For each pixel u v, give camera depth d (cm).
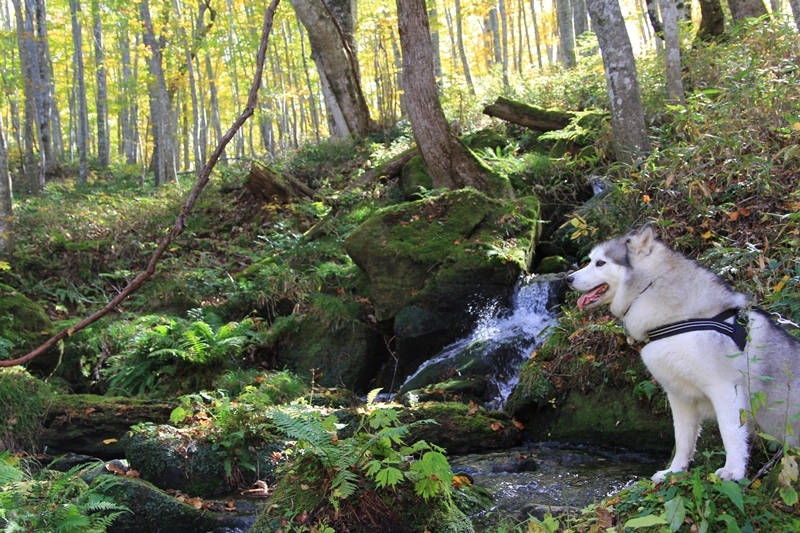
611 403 636
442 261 920
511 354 827
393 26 1897
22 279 1169
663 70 1212
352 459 435
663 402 596
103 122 3183
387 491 433
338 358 941
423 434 649
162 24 2166
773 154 709
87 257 1252
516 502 496
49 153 2928
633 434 609
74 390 914
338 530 420
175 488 576
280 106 3350
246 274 1136
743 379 372
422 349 909
